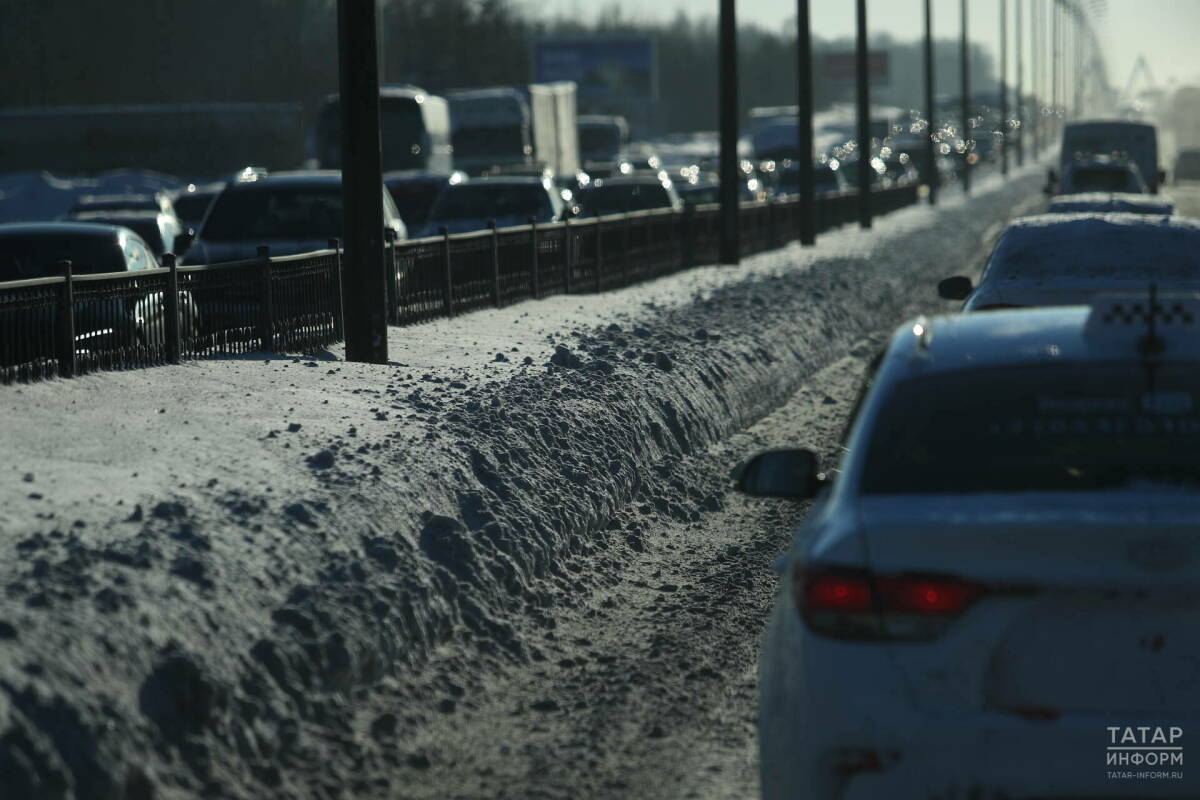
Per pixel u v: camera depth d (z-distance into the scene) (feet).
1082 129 453.58
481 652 57.26
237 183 155.02
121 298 91.97
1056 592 30.60
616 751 48.39
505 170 361.10
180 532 52.95
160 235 202.69
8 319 81.20
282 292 112.78
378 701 50.80
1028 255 92.27
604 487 81.51
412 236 217.97
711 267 248.93
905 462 34.22
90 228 123.24
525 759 47.60
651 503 85.51
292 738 45.96
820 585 31.94
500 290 163.12
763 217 295.69
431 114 398.01
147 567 48.98
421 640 55.77
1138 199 145.48
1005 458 33.68
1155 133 451.94
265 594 51.31
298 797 43.19
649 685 54.80
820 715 31.50
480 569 62.64
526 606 63.87
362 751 46.65
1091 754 30.37
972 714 30.71
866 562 31.50
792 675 32.89
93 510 55.36
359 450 70.64
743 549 76.38
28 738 37.42
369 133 113.39
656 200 271.69
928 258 286.66
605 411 93.25
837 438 109.60
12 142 520.42
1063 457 33.45
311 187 153.69
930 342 38.93
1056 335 38.01
